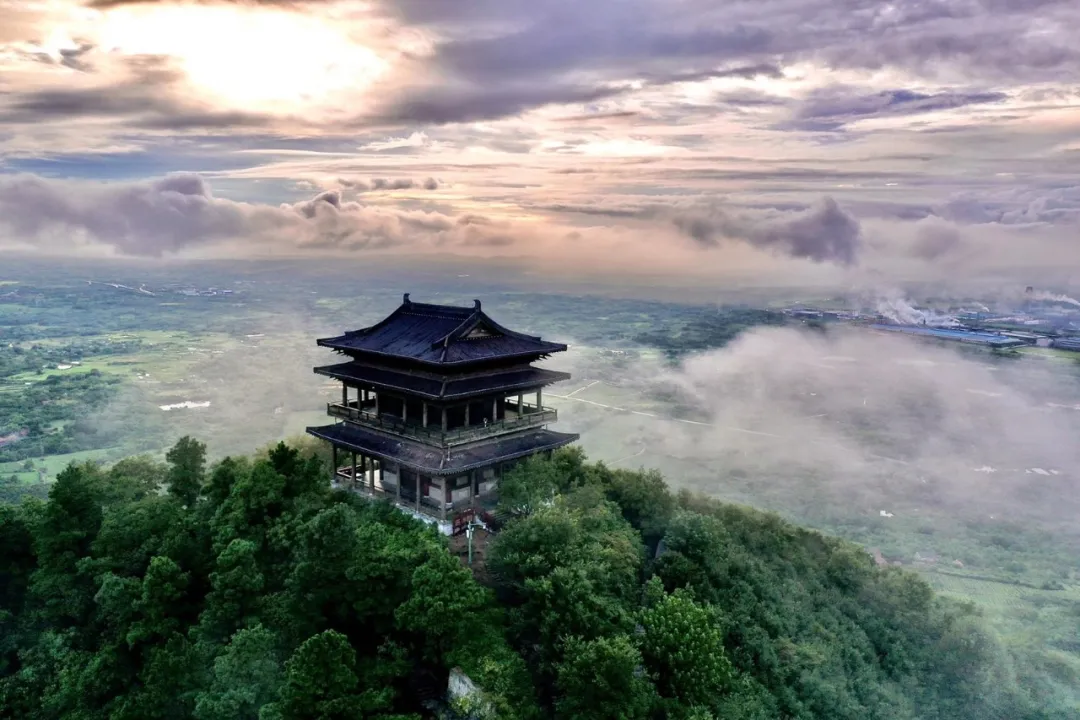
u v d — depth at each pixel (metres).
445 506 72.56
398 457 72.56
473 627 54.56
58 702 53.09
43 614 59.44
